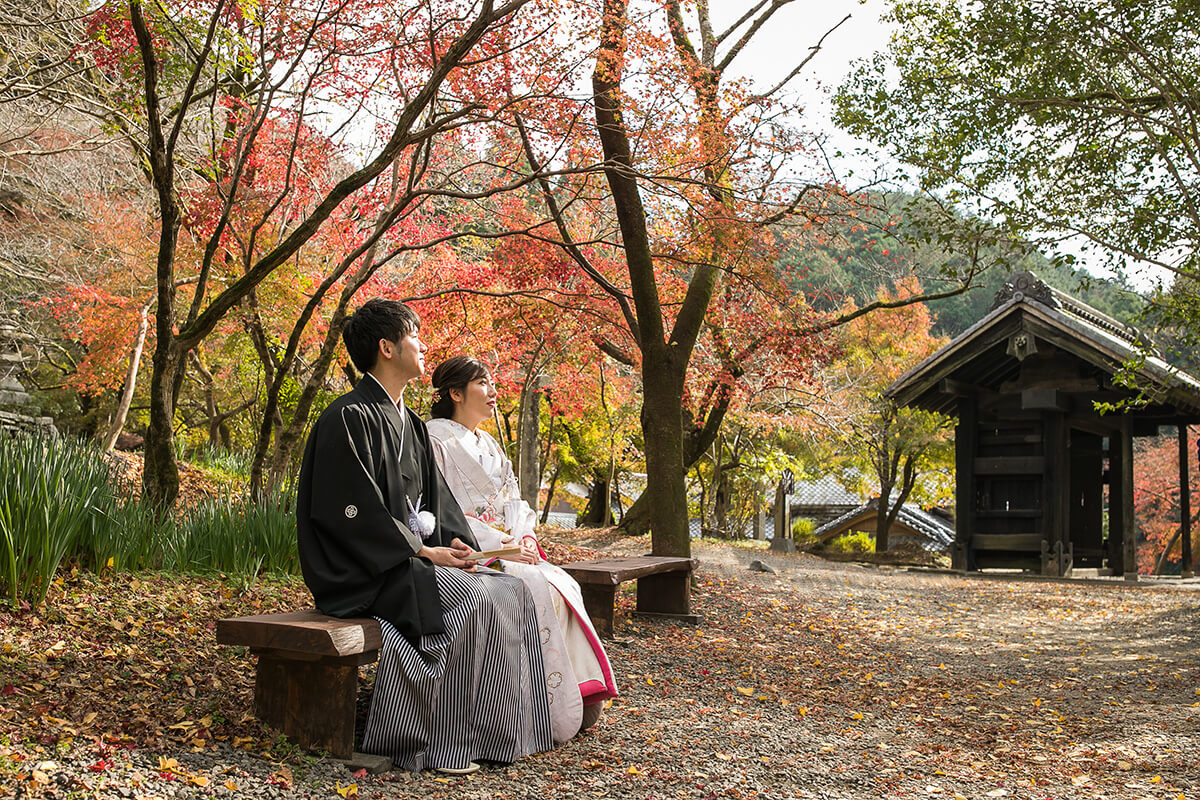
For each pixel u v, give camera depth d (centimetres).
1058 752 372
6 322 1333
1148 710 455
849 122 741
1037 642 700
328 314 916
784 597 859
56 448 484
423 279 955
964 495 1398
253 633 276
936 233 764
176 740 280
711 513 1855
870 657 599
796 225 800
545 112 581
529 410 1372
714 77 738
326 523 293
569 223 977
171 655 383
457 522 339
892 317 1711
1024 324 1270
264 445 684
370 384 317
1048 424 1351
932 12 734
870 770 332
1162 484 2389
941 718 430
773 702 441
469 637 302
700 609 720
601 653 353
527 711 320
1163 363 1204
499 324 940
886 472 1889
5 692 304
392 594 292
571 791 284
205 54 530
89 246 1157
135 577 491
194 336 574
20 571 399
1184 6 659
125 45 617
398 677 289
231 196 618
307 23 636
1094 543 1526
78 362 1466
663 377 761
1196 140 699
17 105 990
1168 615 848
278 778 258
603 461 2008
